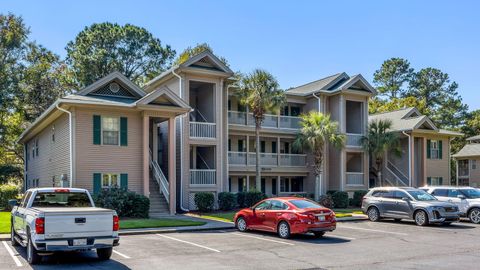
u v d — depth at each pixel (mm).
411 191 22641
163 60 53188
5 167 43094
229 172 32875
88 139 24281
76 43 50219
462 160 48344
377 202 23281
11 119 46219
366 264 11766
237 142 35188
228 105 33781
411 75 77312
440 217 20969
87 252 13508
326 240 16375
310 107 36312
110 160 24766
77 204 13461
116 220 11719
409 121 38469
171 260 12250
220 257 12750
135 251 13742
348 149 35219
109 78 26016
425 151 38688
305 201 17688
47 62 47062
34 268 11148
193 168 31062
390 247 14750
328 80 36719
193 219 22734
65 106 23938
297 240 16312
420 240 16469
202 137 28906
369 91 36000
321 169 34781
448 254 13398
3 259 12406
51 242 10898
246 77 30156
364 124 36062
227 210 28000
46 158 30438
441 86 75188
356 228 20266
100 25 50094
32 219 11344
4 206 32094
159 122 29375
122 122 25250
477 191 24156
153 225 19594
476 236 17641
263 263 11852
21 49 43594
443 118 70000
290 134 35406
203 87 31078
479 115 62594
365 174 35719
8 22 42625
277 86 30375
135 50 50812
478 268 11227
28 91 44625
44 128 31531
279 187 35250
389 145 34844
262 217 17859
